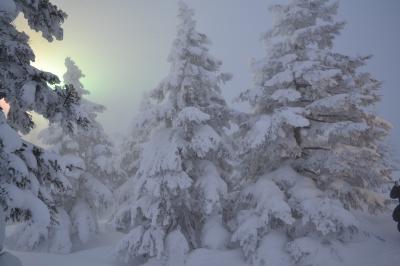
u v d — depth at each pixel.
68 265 15.36
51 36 8.59
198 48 15.84
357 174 13.93
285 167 14.54
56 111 7.81
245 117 15.86
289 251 12.47
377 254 11.30
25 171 6.46
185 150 14.92
